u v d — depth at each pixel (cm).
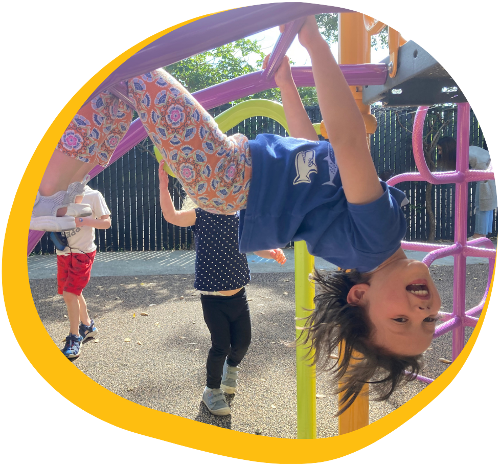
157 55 111
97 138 158
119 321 443
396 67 169
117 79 115
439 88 191
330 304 187
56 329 415
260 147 170
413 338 166
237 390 299
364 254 158
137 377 318
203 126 161
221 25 109
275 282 602
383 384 187
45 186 153
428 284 164
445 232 909
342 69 175
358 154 142
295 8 109
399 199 170
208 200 167
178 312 473
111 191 852
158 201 865
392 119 895
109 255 816
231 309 270
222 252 264
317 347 193
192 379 315
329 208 160
